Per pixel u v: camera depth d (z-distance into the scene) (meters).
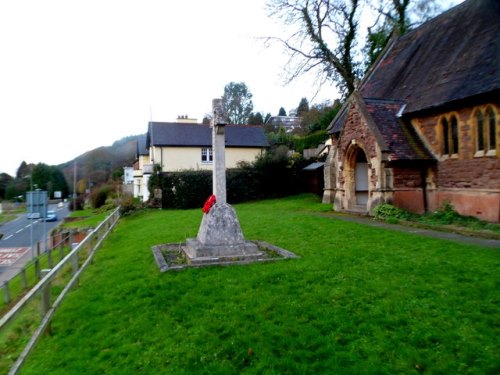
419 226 12.69
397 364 4.26
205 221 9.18
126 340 5.09
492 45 14.14
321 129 38.12
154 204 26.59
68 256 7.40
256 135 37.38
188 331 5.20
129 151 78.94
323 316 5.41
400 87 18.44
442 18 19.28
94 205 40.28
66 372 4.45
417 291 6.17
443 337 4.73
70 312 6.24
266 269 7.61
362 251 8.91
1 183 71.25
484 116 13.25
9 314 4.11
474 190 13.66
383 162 15.14
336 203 18.59
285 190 31.19
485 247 9.09
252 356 4.55
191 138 34.59
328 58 27.61
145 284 7.12
